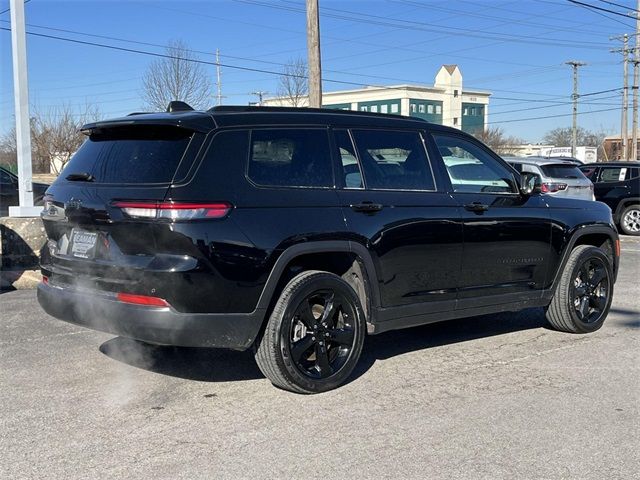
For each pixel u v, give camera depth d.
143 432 4.13
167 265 4.15
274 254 4.45
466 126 89.25
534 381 5.17
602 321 6.80
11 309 7.41
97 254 4.52
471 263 5.65
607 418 4.43
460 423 4.32
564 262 6.43
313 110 5.16
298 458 3.79
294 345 4.66
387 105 81.69
